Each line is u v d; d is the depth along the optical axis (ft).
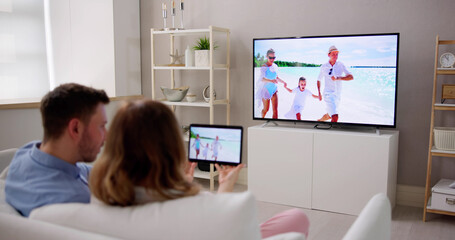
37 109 9.50
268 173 11.16
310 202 10.70
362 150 9.96
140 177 3.32
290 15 11.95
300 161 10.71
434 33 10.34
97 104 4.22
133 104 3.34
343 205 10.32
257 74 11.73
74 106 4.07
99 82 13.83
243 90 12.88
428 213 10.48
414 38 10.55
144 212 3.15
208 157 5.21
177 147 3.38
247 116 12.93
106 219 3.23
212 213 2.95
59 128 4.09
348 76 10.56
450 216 10.25
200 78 13.60
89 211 3.35
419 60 10.57
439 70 9.43
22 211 4.10
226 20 12.92
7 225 3.32
